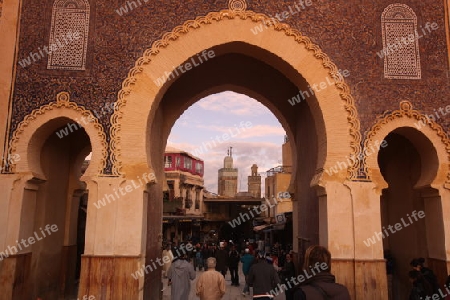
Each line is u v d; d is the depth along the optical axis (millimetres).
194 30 7352
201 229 32125
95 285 6359
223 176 41312
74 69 7094
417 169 8102
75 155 9195
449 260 6711
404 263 8516
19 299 6602
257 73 9961
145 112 7031
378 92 7281
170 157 30797
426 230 7332
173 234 25188
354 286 6547
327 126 7141
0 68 6969
